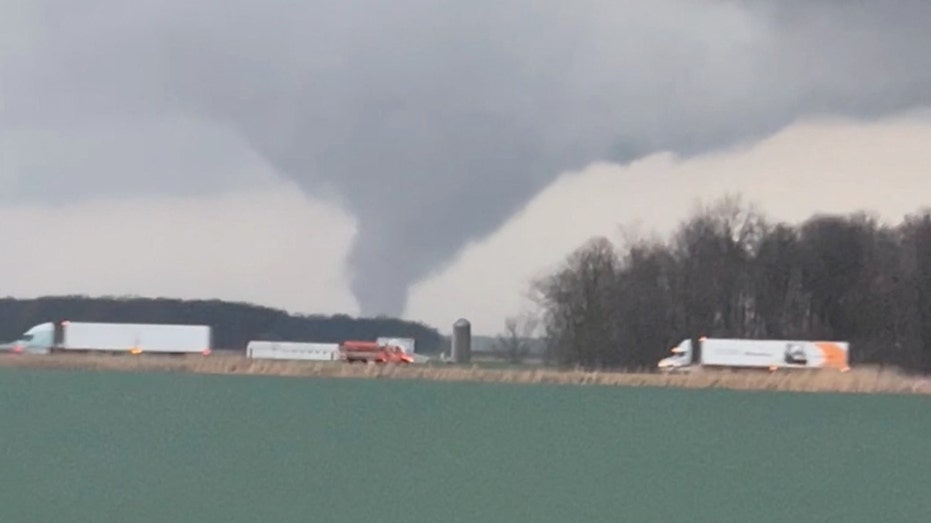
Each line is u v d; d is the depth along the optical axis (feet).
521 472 367.86
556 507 318.65
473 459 388.57
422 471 364.79
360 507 313.73
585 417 515.91
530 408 550.77
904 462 400.47
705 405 597.11
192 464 370.32
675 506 323.37
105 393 583.58
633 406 579.89
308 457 387.55
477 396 615.57
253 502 316.19
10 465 366.22
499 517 304.91
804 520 310.65
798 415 552.41
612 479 359.46
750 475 373.20
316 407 532.73
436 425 472.44
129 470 361.51
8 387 613.52
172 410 510.17
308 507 312.71
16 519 297.12
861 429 494.59
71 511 305.32
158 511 307.37
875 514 317.83
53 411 500.33
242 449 401.08
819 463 398.01
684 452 416.87
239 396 582.76
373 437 433.48
